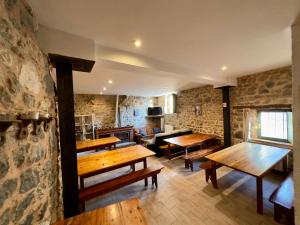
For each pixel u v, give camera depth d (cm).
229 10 124
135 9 121
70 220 130
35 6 113
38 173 113
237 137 398
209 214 211
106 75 342
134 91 610
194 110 543
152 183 291
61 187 161
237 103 395
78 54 158
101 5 115
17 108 90
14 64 89
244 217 202
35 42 121
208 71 321
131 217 131
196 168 369
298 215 143
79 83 416
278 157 250
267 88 332
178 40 175
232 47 198
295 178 144
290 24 146
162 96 752
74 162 168
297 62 142
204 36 167
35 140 110
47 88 143
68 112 165
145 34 160
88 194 212
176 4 116
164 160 434
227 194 255
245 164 228
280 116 331
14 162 85
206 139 423
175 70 263
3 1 80
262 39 177
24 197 94
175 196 256
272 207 219
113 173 362
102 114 663
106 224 124
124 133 695
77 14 125
